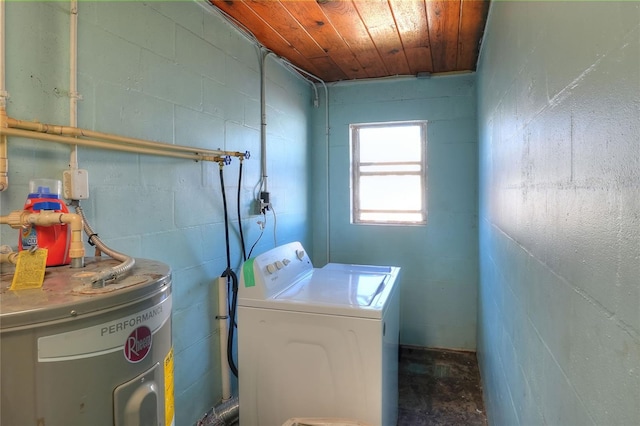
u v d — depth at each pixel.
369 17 2.10
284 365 1.71
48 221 0.97
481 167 2.59
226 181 2.13
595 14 0.62
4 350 0.63
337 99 3.37
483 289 2.46
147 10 1.58
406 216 3.32
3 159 1.07
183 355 1.81
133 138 1.48
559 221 0.81
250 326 1.75
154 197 1.62
